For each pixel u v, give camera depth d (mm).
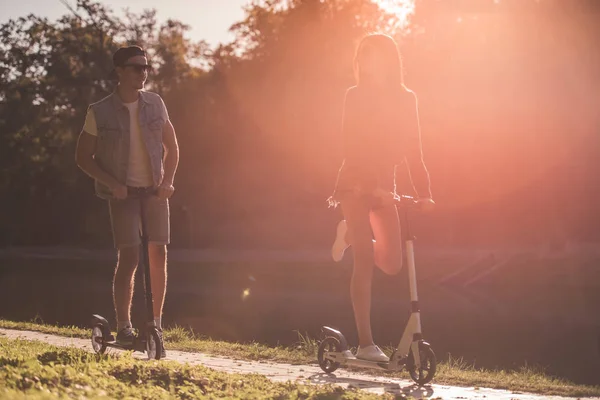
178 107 46719
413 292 5910
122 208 6371
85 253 46844
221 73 45281
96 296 26266
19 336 8203
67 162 49031
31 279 34406
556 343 16000
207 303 24875
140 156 6398
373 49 6168
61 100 49906
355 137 6141
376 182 6070
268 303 24688
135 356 6707
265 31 44344
